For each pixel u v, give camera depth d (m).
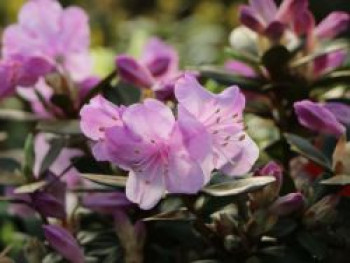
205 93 0.43
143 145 0.43
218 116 0.44
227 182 0.44
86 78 0.53
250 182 0.43
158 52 0.54
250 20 0.52
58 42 0.54
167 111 0.43
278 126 0.53
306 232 0.47
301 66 0.53
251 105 0.53
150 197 0.43
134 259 0.49
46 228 0.47
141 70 0.51
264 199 0.46
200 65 0.56
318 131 0.50
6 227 0.63
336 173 0.47
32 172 0.50
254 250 0.47
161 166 0.43
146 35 1.07
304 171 0.51
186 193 0.43
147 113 0.43
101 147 0.43
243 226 0.46
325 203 0.47
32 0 0.54
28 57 0.52
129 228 0.49
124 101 0.51
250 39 0.54
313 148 0.48
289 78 0.52
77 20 0.54
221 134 0.44
